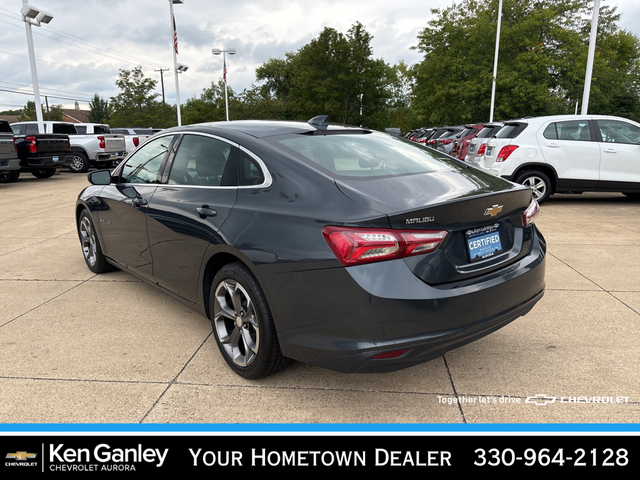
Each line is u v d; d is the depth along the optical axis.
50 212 8.88
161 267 3.60
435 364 3.11
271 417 2.57
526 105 26.89
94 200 4.55
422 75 31.11
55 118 78.62
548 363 3.10
